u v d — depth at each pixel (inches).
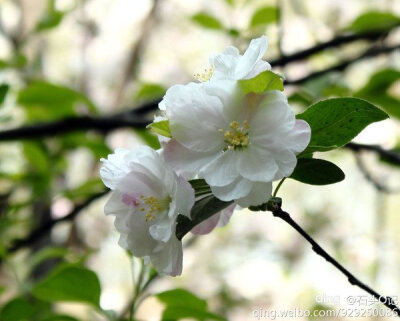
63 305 48.1
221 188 21.5
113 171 22.2
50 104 36.7
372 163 50.6
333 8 53.7
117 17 70.3
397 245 67.7
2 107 34.9
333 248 70.8
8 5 52.4
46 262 41.8
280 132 21.5
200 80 22.3
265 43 21.6
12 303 27.4
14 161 47.2
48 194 38.0
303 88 35.1
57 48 66.0
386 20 37.0
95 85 68.7
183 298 26.2
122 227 22.5
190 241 45.1
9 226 36.2
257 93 21.5
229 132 21.5
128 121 35.7
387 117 21.6
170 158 21.6
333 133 21.8
